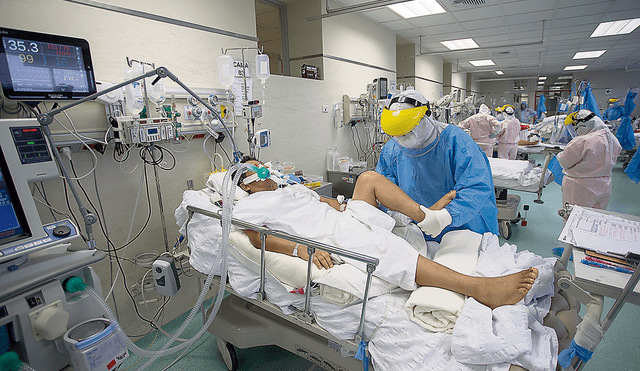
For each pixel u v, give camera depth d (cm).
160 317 208
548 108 1339
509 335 93
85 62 136
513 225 363
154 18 190
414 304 108
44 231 104
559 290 136
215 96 212
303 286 127
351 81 416
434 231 137
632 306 211
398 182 185
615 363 163
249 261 142
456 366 94
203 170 232
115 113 169
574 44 643
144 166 194
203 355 179
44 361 98
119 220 186
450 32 526
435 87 771
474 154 149
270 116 290
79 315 106
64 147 155
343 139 401
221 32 231
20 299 93
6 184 98
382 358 108
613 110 718
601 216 143
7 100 125
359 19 426
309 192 182
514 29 515
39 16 146
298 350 142
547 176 307
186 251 199
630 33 555
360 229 136
